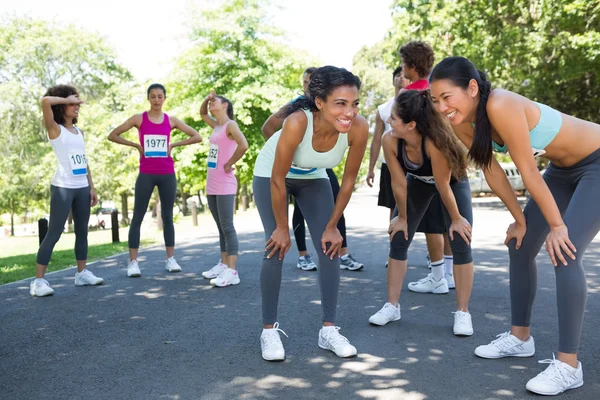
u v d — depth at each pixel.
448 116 3.00
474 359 3.39
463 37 17.12
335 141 3.35
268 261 3.51
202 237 10.42
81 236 5.77
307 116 3.23
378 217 14.75
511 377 3.09
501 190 3.27
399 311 4.25
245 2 22.88
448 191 3.88
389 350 3.57
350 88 3.08
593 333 3.82
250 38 22.70
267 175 3.64
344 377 3.13
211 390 2.97
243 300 5.01
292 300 4.96
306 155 3.34
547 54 16.20
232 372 3.23
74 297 5.23
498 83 19.06
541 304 4.66
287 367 3.29
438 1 17.45
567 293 2.90
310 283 5.70
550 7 14.56
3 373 3.26
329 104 3.09
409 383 3.03
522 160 2.90
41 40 30.58
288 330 4.04
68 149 5.52
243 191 24.62
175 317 4.45
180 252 8.31
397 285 4.20
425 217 4.98
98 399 2.88
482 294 5.09
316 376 3.15
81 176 5.63
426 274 6.07
